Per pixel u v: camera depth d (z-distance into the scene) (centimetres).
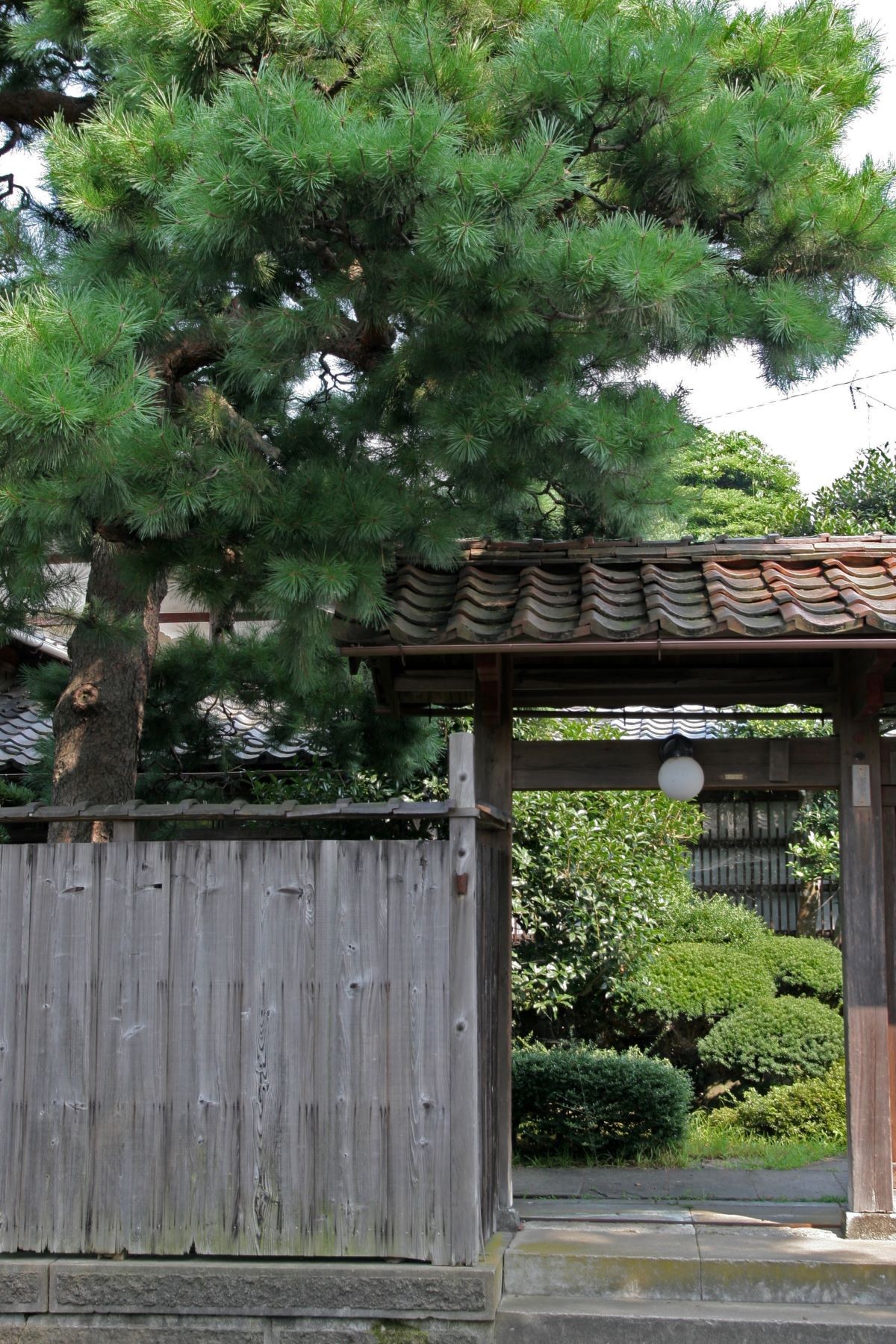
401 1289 466
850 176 543
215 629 776
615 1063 784
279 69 499
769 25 557
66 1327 475
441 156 432
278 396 618
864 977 543
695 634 507
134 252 541
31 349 408
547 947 934
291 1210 479
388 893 488
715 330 526
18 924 504
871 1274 485
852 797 554
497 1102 554
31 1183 491
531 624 512
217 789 865
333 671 765
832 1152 780
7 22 688
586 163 529
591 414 506
